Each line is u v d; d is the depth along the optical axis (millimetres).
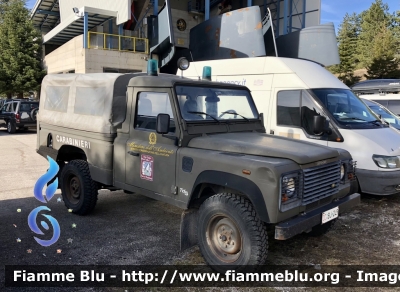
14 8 30266
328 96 6863
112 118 5117
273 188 3457
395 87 13000
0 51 30484
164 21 20812
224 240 3930
